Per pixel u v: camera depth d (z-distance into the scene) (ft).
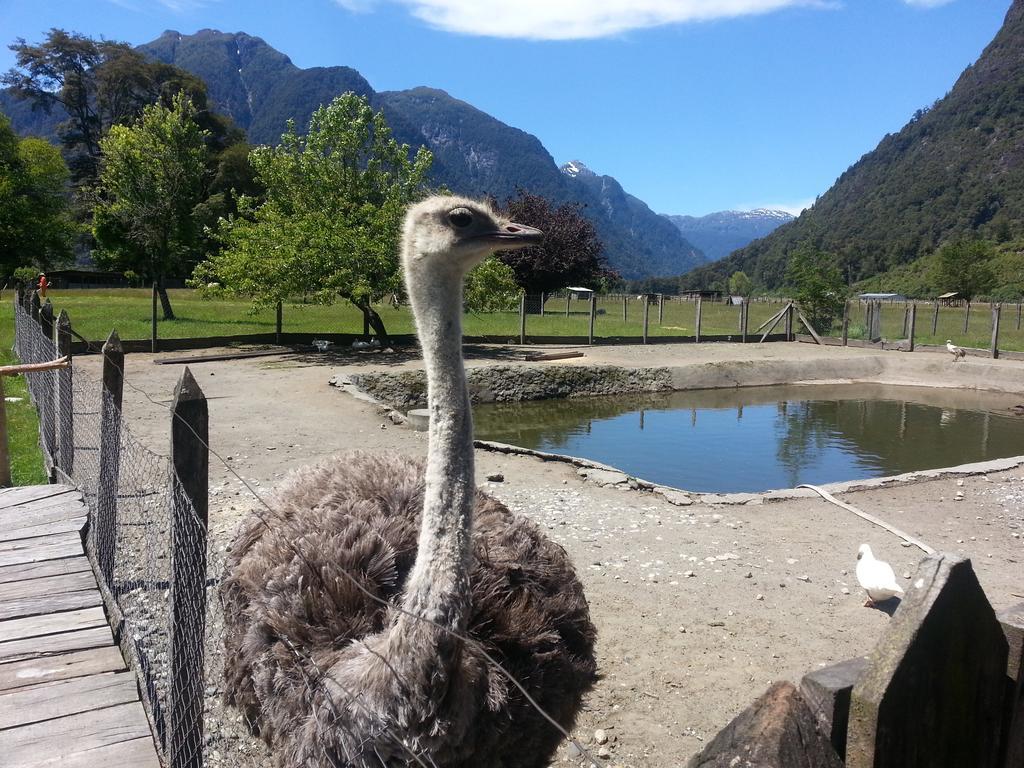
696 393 65.26
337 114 67.05
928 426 51.65
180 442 9.89
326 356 62.59
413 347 69.82
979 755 6.14
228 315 92.73
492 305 67.77
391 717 7.63
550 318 108.78
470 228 8.77
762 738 4.85
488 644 8.87
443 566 8.05
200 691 10.08
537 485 28.45
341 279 61.98
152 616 14.65
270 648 9.43
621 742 13.05
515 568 10.35
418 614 7.91
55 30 250.16
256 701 10.09
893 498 27.99
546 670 9.27
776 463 40.24
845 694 5.61
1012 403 61.57
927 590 5.58
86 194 136.98
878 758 5.43
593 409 57.26
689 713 13.91
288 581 9.78
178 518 9.95
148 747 10.87
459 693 7.86
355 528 10.48
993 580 20.13
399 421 38.04
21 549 17.28
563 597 10.57
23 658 12.99
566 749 12.76
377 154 68.85
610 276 167.32
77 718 11.45
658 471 38.11
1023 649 6.12
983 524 25.07
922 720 5.65
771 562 21.20
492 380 59.36
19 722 11.32
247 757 11.63
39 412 30.86
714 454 42.24
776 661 15.75
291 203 67.77
